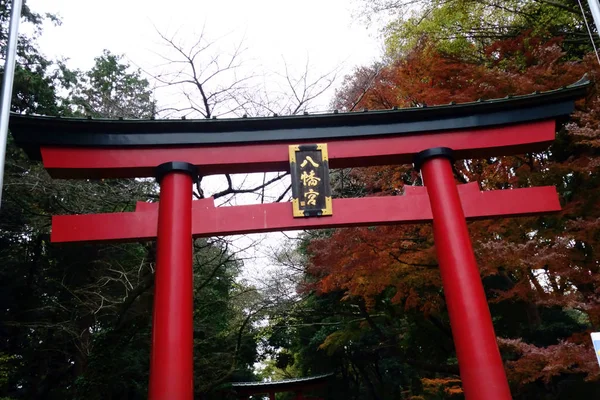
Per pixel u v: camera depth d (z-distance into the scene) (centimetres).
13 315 1738
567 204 897
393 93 1262
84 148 799
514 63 1088
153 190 1376
